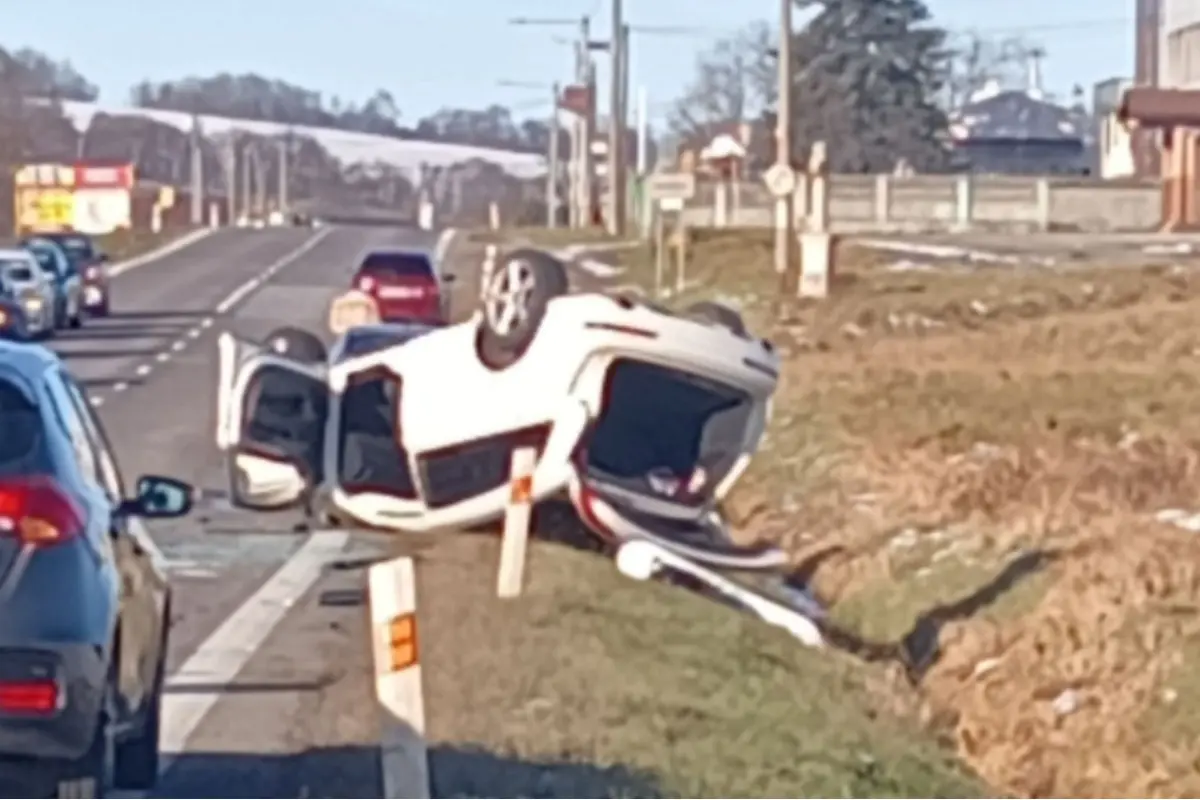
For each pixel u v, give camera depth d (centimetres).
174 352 5869
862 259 8069
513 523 2322
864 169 13638
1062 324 5834
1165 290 6600
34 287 6131
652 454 2688
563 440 2553
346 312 6194
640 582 2505
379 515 2741
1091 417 4053
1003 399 4362
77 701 1195
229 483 3028
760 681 2053
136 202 17200
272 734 1636
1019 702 2225
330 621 2200
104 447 1459
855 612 2750
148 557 1569
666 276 8094
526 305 2583
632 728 1708
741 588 2544
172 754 1565
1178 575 2642
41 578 1189
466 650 1994
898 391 4534
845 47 13700
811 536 3148
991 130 15638
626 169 12144
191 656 1980
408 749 1187
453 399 2638
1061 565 2745
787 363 5228
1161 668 2258
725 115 18100
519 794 1467
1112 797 1978
